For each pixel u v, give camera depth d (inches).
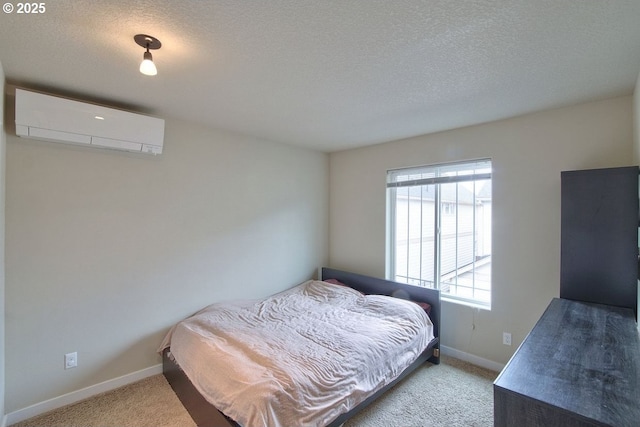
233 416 62.7
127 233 98.6
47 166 84.7
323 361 75.0
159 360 105.4
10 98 79.6
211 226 118.6
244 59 67.0
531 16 51.9
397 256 141.9
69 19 52.6
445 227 125.7
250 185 131.2
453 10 50.4
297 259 151.0
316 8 49.8
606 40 59.2
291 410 62.1
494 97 87.9
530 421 39.6
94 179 92.4
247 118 107.7
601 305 78.0
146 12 50.7
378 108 97.0
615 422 34.7
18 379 81.0
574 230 83.3
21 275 81.1
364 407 80.7
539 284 99.5
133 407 86.8
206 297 117.3
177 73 73.8
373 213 146.7
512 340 104.7
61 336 87.3
